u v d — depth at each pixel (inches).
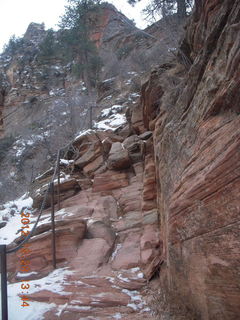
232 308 134.7
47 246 284.5
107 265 275.6
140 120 404.5
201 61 188.7
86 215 332.8
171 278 206.4
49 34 1499.8
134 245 289.6
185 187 179.5
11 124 1296.8
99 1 1091.3
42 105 1253.1
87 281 245.8
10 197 591.5
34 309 210.4
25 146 796.6
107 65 1044.5
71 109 708.7
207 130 161.5
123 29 1182.9
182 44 291.9
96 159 414.0
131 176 374.3
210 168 147.9
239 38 134.6
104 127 548.7
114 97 788.6
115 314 201.0
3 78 1541.6
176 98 256.5
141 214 318.3
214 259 145.6
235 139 129.7
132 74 816.3
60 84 1382.9
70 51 1088.8
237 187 127.2
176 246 197.6
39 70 1493.6
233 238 130.5
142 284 238.7
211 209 148.0
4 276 176.4
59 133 655.1
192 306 171.5
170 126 234.1
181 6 418.6
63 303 217.9
